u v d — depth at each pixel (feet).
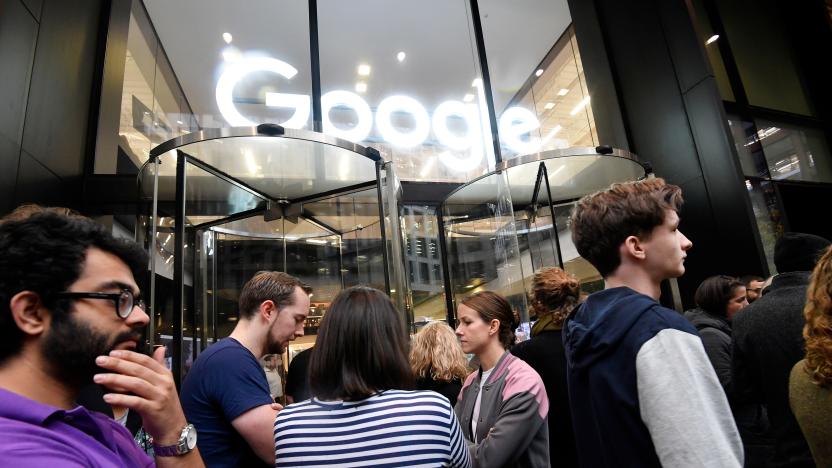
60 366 2.26
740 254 14.49
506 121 19.75
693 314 8.48
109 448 2.50
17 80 10.50
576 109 21.01
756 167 17.78
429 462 2.99
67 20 12.99
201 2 18.25
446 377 6.80
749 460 6.56
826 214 21.02
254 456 4.69
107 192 13.46
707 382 2.86
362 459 2.99
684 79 16.51
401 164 17.42
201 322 9.87
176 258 9.21
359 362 3.37
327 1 19.80
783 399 4.73
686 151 16.34
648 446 2.92
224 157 10.03
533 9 21.98
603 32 19.89
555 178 13.23
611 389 3.10
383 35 20.36
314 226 11.93
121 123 15.60
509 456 4.45
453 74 20.49
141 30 17.34
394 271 10.50
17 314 2.19
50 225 2.35
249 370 4.83
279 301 5.62
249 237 11.43
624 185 3.79
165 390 2.53
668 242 3.51
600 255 3.74
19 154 10.47
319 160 10.48
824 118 20.52
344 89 19.16
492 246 13.83
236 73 17.30
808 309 3.33
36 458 1.95
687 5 16.51
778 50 21.11
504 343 5.91
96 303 2.35
